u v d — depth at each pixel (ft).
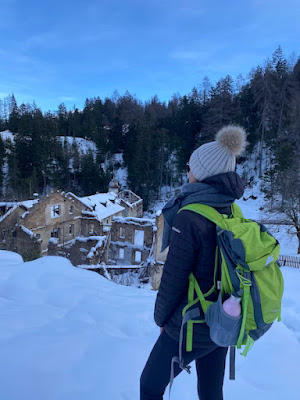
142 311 14.84
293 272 49.96
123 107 342.23
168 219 5.78
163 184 223.10
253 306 4.78
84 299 15.49
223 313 4.73
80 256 73.51
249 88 232.94
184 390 8.79
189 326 5.20
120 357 10.00
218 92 246.47
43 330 11.49
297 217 93.50
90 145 284.20
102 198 125.18
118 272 69.41
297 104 171.94
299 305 23.30
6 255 23.03
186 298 5.35
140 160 203.21
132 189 208.44
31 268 19.10
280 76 220.64
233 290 4.88
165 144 215.72
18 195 172.35
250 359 11.41
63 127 300.40
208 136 220.84
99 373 9.05
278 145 171.32
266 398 8.99
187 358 5.45
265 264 4.83
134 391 8.37
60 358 9.54
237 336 4.86
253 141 196.95
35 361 9.25
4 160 210.59
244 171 188.44
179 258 5.04
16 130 285.64
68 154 232.53
